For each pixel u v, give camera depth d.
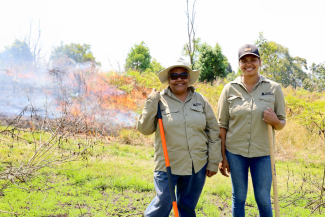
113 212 3.54
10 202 3.59
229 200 4.18
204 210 3.76
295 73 44.50
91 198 3.92
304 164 6.42
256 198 2.80
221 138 3.01
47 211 3.44
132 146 7.23
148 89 11.13
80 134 7.08
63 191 4.08
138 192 4.31
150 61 40.16
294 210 3.88
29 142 6.15
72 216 3.36
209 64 25.86
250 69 2.79
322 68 30.41
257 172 2.79
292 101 9.23
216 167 2.83
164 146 2.58
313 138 7.50
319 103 8.71
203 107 2.88
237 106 2.85
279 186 4.84
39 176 4.49
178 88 2.77
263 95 2.80
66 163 5.16
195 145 2.72
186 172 2.69
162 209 2.62
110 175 4.82
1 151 5.31
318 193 4.41
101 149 6.38
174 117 2.71
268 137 2.80
